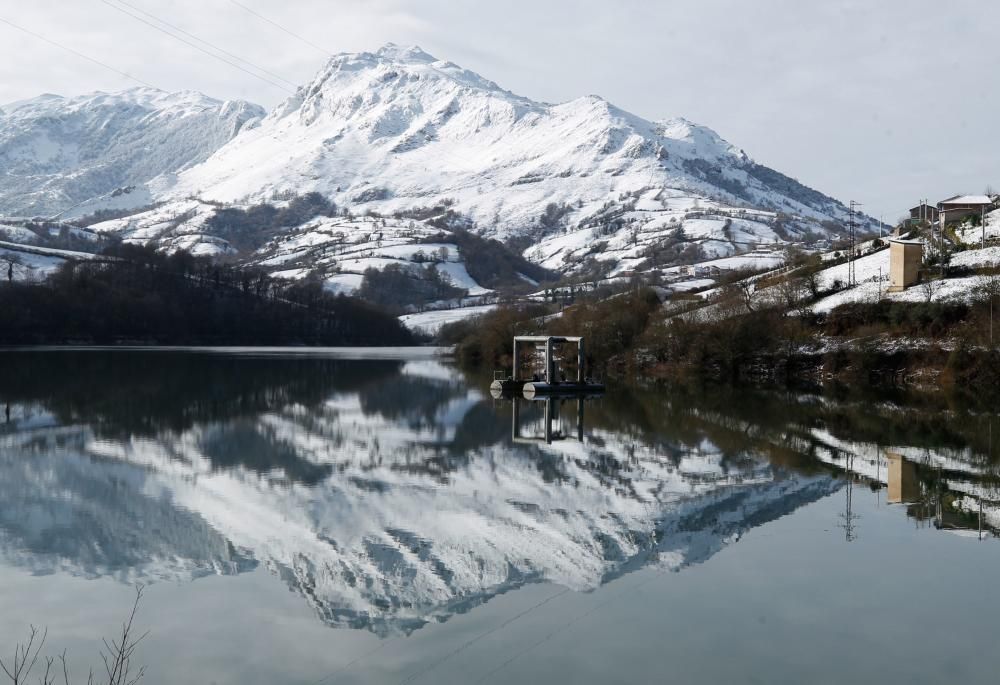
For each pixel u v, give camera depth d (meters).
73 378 103.75
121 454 48.31
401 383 104.50
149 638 22.12
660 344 114.75
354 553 29.34
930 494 37.62
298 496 38.03
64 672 20.25
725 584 25.55
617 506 35.94
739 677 19.44
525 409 74.19
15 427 59.00
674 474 43.00
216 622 23.22
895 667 19.88
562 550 29.52
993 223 127.12
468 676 19.75
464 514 34.75
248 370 125.38
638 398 83.75
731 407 74.12
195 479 41.59
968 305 96.19
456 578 26.67
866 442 52.97
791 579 25.97
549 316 156.50
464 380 111.00
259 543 30.59
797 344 105.62
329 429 60.03
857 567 26.98
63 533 31.67
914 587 24.98
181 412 69.00
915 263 107.50
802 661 20.23
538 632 22.11
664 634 21.88
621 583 25.94
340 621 23.08
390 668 20.34
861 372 96.69
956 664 20.00
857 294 110.75
